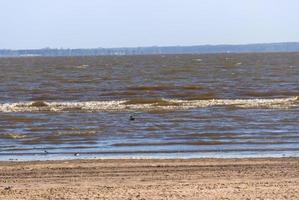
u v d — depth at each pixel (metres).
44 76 132.62
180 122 51.88
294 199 19.94
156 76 127.94
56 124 51.22
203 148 38.00
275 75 124.88
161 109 62.41
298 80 107.25
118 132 46.12
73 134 45.28
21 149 38.78
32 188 23.67
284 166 29.58
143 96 80.50
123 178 26.58
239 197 20.30
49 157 35.22
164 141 41.41
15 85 102.75
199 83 103.56
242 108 62.69
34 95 83.19
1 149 38.84
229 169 28.84
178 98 76.81
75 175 27.77
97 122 52.19
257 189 22.02
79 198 20.62
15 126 50.38
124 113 59.00
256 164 30.41
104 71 159.00
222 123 51.00
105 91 88.44
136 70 162.62
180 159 32.81
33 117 56.12
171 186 23.25
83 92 87.25
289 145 38.72
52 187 23.98
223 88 91.56
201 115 56.91
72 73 147.88
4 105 67.00
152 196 20.66
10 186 24.78
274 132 45.19
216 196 20.52
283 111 59.31
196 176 26.73
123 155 35.53
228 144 39.62
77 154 36.25
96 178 26.77
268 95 79.44
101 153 36.53
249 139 41.69
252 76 122.56
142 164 30.89
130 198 20.38
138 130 47.19
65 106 65.69
